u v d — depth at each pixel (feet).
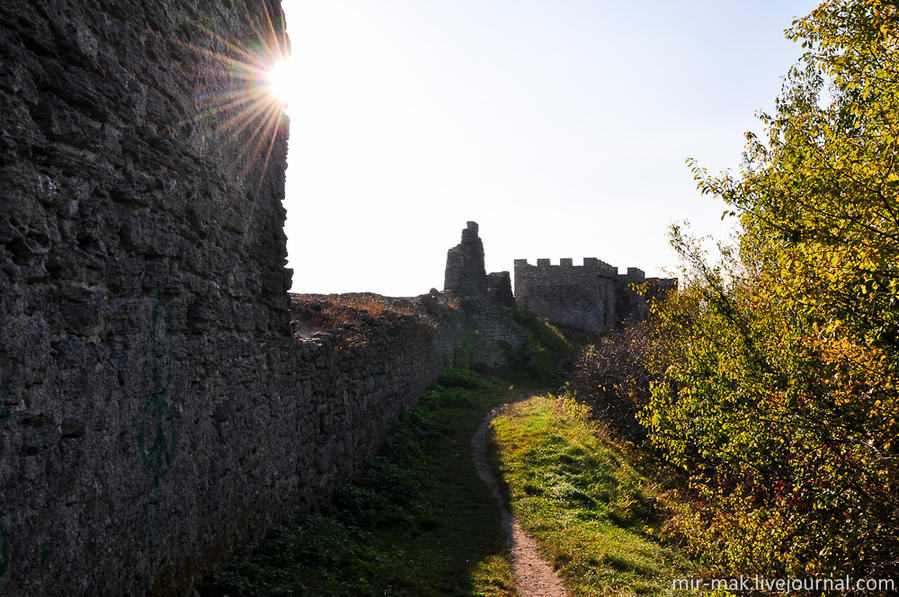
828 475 17.80
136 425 14.89
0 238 10.51
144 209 15.35
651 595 23.79
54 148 12.00
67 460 12.15
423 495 36.45
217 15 20.21
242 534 21.94
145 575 15.06
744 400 21.21
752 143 19.99
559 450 44.52
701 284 24.79
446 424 56.54
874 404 17.11
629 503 35.73
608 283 157.99
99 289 13.50
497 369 103.86
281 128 27.76
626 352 53.36
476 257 115.96
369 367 42.14
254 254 24.26
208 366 19.33
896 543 16.69
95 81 13.20
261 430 24.14
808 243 16.07
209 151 19.54
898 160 14.53
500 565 26.50
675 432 24.20
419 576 24.07
